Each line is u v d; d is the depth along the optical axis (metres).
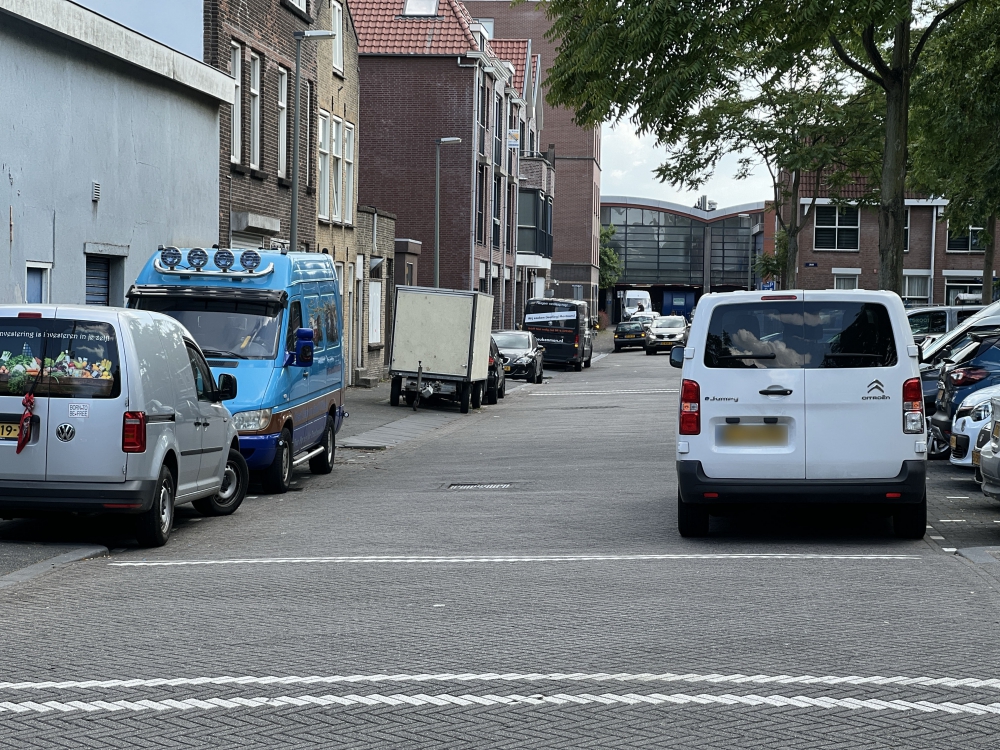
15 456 10.57
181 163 23.03
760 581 8.91
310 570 9.62
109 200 20.09
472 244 49.44
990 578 8.99
